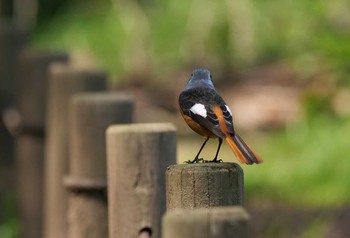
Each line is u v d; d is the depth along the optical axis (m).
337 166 12.41
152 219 6.83
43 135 10.98
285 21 15.96
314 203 11.88
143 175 6.82
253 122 15.68
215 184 5.45
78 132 8.39
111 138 6.87
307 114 13.65
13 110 12.18
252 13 16.58
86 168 8.32
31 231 11.05
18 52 12.74
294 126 13.70
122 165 6.84
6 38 12.67
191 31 16.98
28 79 11.00
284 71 16.52
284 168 12.80
